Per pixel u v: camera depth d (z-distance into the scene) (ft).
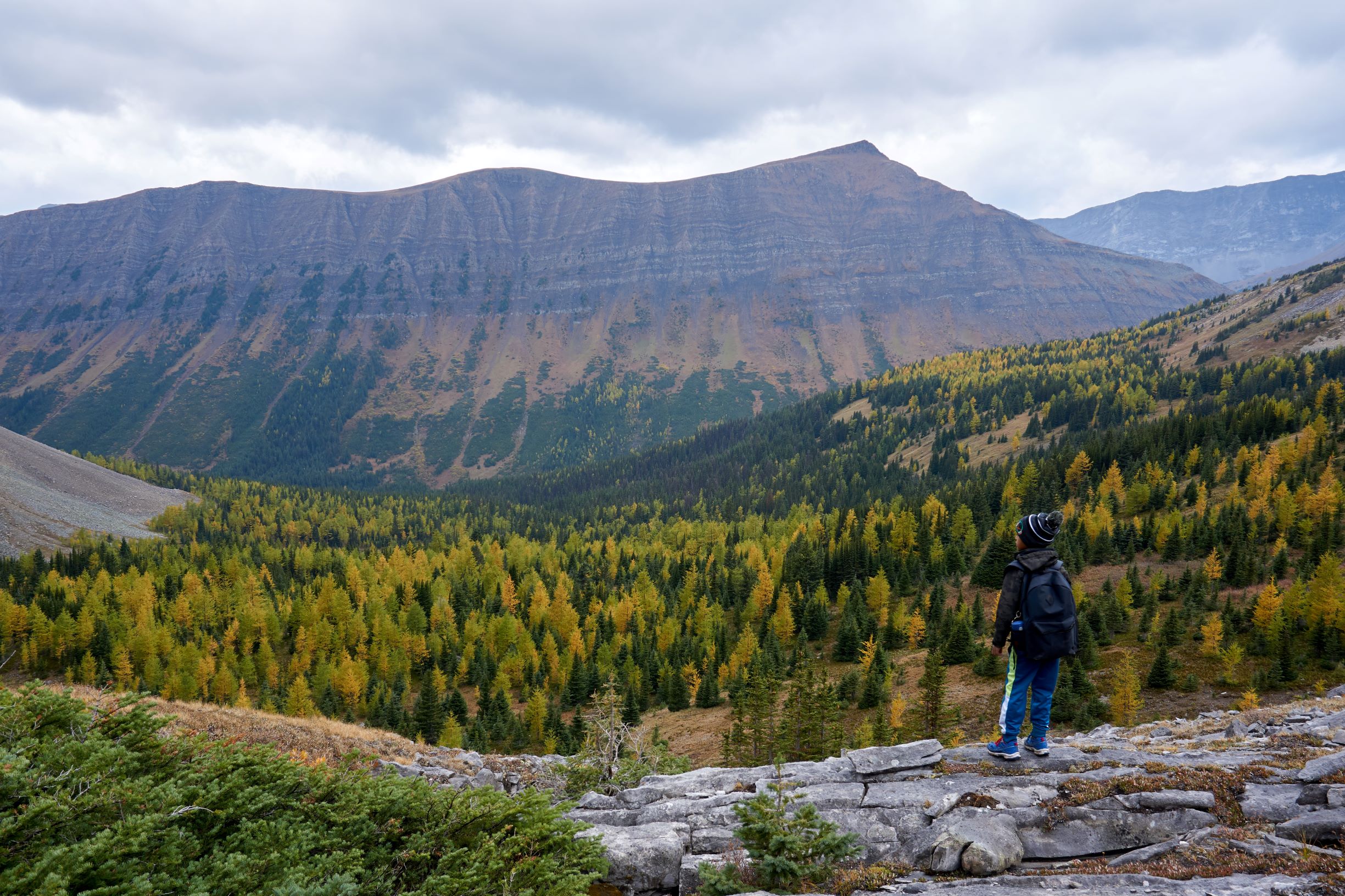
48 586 399.85
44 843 20.79
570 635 358.43
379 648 338.34
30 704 26.91
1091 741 53.93
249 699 291.79
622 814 36.81
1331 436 437.17
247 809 25.29
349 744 63.16
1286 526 337.52
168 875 20.57
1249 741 40.01
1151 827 27.76
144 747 27.94
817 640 336.49
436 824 27.30
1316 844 24.45
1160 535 355.56
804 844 26.73
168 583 438.81
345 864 23.44
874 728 188.44
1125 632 278.67
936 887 25.05
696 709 274.16
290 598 423.23
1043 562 32.27
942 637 285.02
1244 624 261.03
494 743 261.24
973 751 36.09
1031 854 27.58
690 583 414.00
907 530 415.23
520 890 24.08
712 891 26.68
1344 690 71.00
